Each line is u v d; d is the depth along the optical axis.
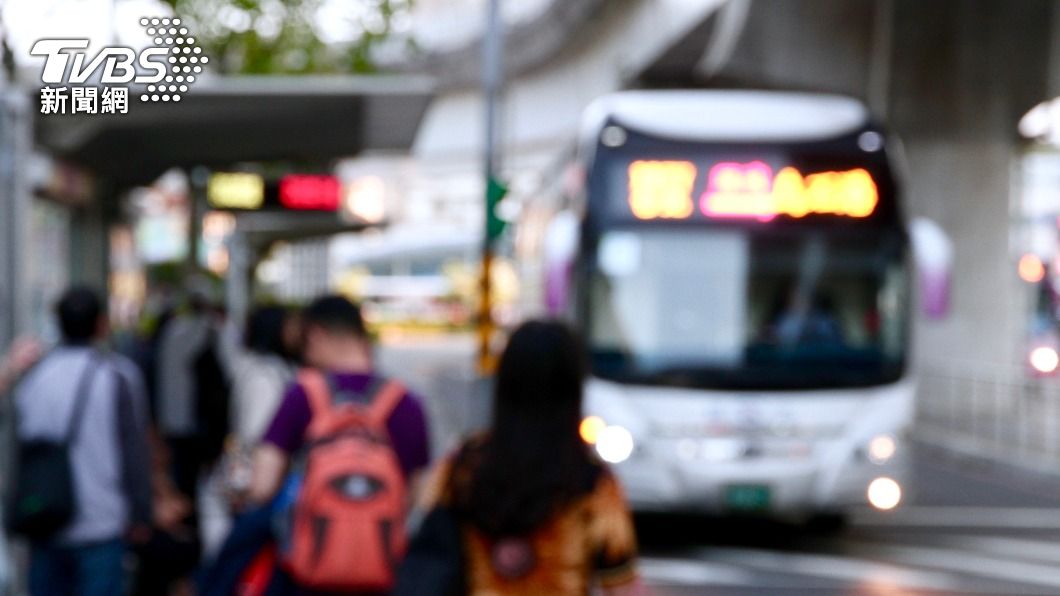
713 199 18.03
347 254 129.62
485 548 5.31
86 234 28.05
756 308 17.86
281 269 75.50
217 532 16.61
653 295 17.88
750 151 18.17
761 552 18.08
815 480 17.47
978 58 39.16
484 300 31.64
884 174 18.30
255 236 45.28
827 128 18.42
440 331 125.38
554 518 5.30
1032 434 28.28
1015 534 19.83
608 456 17.56
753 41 42.34
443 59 81.50
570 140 22.05
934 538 19.41
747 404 17.52
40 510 8.76
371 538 7.30
